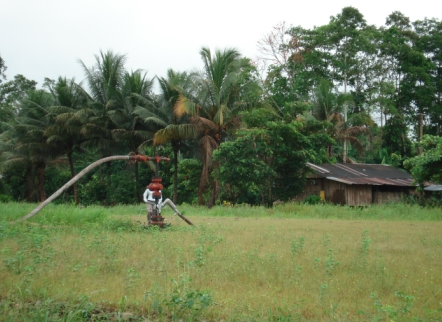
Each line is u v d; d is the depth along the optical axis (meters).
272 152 26.73
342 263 7.91
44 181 42.91
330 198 31.30
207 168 29.22
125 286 6.16
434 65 45.12
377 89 41.66
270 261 7.88
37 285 6.08
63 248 9.12
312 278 6.88
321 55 41.44
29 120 36.72
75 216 14.67
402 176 33.75
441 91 46.19
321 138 27.97
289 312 5.23
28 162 38.66
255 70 39.53
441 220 19.56
